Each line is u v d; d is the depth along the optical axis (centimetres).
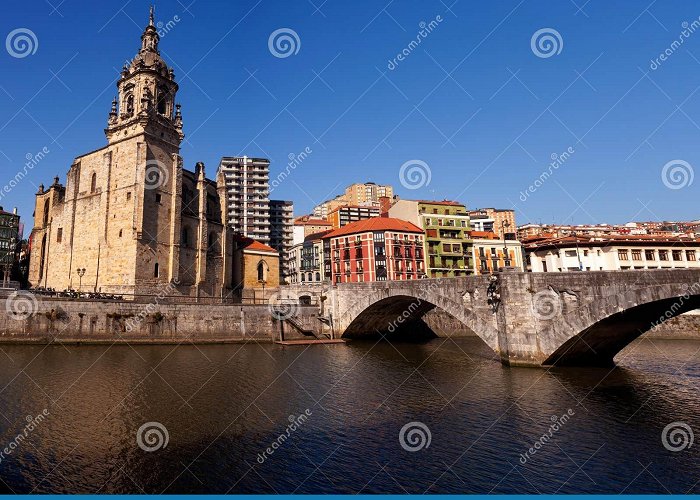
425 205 9419
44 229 6850
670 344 5328
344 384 2847
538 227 13762
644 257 7025
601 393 2544
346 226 9506
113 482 1346
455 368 3447
